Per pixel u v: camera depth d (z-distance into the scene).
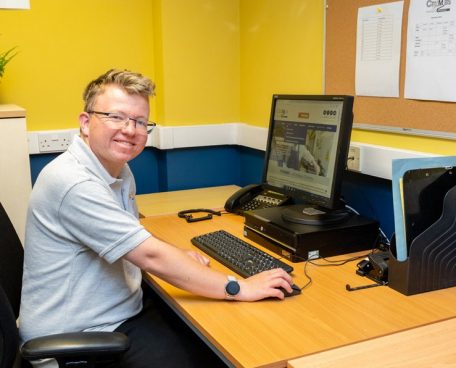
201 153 2.79
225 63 2.75
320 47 2.15
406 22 1.72
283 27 2.38
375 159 1.87
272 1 2.44
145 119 1.54
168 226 2.09
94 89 1.51
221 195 2.61
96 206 1.37
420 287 1.42
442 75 1.61
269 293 1.39
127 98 1.48
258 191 2.34
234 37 2.75
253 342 1.17
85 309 1.46
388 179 1.85
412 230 1.42
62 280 1.45
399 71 1.77
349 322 1.26
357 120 1.98
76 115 2.57
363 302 1.38
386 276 1.50
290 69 2.36
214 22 2.69
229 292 1.39
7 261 1.53
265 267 1.58
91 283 1.46
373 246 1.78
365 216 1.91
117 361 1.40
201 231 2.03
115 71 1.53
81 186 1.38
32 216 1.47
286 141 1.94
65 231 1.42
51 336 1.23
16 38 2.40
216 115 2.79
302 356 1.11
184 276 1.38
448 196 1.40
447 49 1.59
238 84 2.80
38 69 2.47
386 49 1.81
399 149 1.80
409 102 1.75
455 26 1.55
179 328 1.57
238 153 2.89
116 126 1.48
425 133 1.70
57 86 2.52
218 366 1.46
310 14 2.19
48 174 1.44
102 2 2.55
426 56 1.66
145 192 2.83
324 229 1.70
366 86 1.91
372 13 1.85
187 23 2.62
